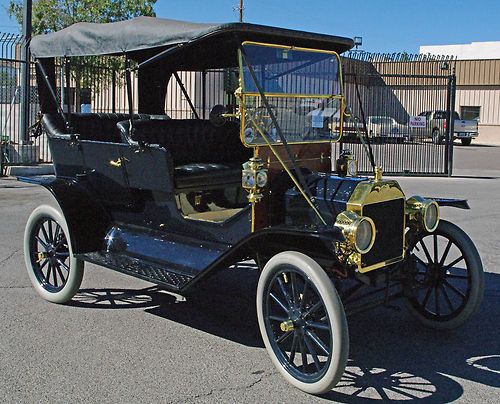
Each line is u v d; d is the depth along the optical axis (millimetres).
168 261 4652
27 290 5629
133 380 3787
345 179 4129
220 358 4152
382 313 5090
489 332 4660
